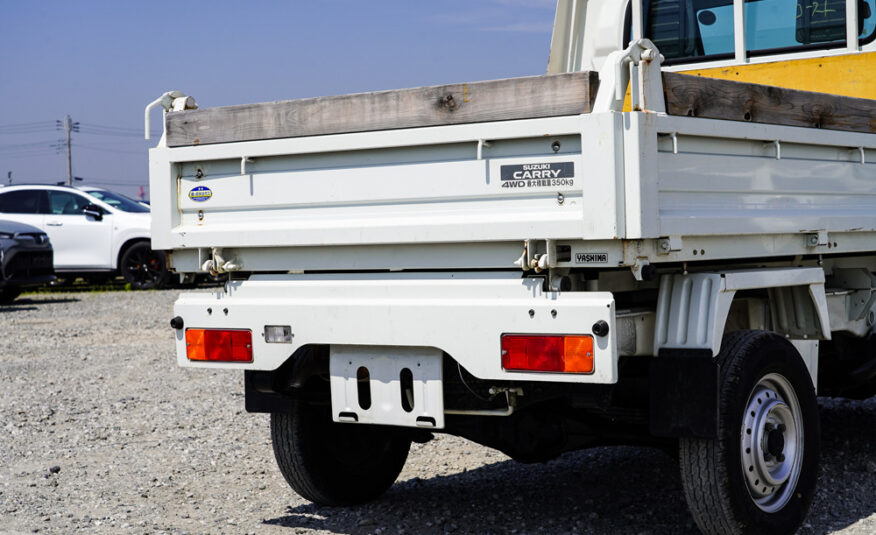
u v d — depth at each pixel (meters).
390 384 4.22
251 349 4.48
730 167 4.20
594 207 3.68
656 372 4.05
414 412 4.17
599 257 3.75
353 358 4.31
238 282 4.59
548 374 3.79
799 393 4.43
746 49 6.19
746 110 4.25
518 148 3.89
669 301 4.11
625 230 3.67
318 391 4.76
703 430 3.94
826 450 6.17
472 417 4.57
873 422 6.97
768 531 4.18
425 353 4.12
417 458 6.33
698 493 4.05
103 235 19.34
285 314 4.39
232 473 6.09
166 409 8.19
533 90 3.83
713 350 3.98
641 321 4.12
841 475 5.55
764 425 4.23
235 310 4.52
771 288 4.75
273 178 4.47
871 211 5.20
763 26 6.12
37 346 11.98
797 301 4.71
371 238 4.19
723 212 4.15
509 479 5.73
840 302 5.23
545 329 3.80
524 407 4.34
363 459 5.19
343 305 4.24
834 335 5.48
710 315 4.00
